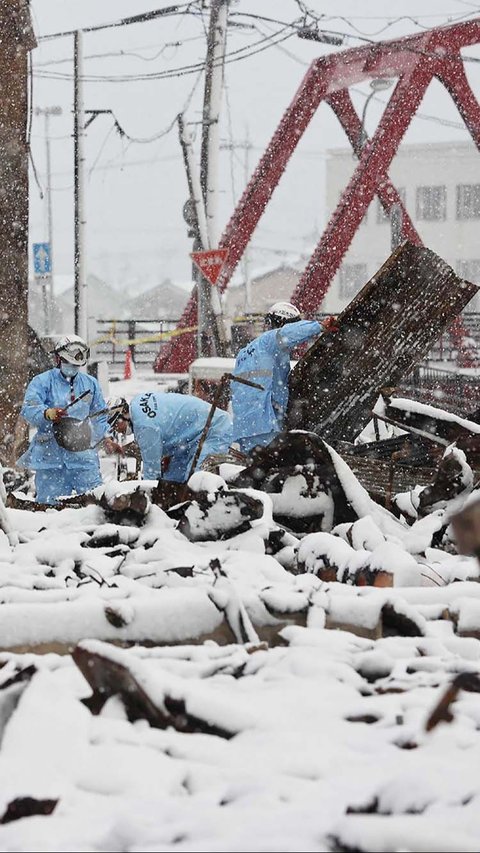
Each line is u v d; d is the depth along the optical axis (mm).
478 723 5414
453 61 54219
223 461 15547
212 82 42000
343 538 9820
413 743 5180
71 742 4957
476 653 6789
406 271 16797
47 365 31328
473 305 125625
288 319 17438
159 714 5301
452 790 4473
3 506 9930
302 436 10336
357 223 53812
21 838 4199
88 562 9008
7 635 6617
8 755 4891
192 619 6848
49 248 64688
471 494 10328
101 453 25250
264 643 6676
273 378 16656
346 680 6102
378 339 17094
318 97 54156
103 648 5359
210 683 6113
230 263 53438
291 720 5426
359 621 7145
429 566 8766
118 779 4684
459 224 125000
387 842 4031
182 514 10648
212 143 42375
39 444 17141
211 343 42312
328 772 4797
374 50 53688
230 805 4469
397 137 54000
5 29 21266
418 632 7098
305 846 4020
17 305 21531
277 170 53750
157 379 55000
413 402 13508
